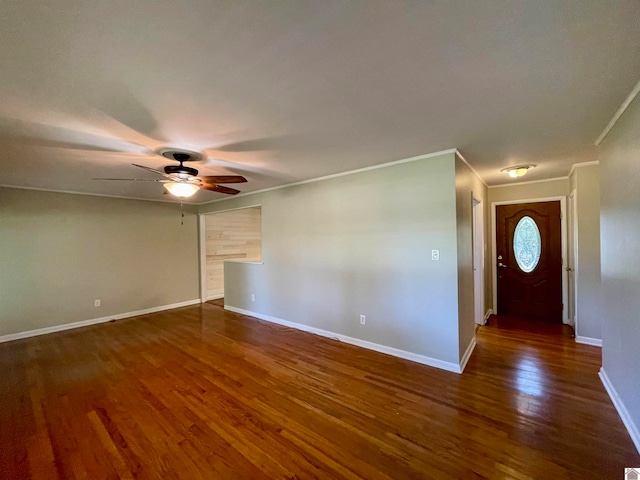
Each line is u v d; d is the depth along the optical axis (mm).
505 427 2098
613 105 1970
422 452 1880
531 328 4301
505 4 1100
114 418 2289
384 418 2234
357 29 1217
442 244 3018
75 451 1939
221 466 1797
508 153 3057
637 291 1894
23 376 3023
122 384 2830
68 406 2461
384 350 3510
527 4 1101
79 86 1625
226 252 7098
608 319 2514
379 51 1368
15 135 2314
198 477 1717
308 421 2219
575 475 1671
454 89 1734
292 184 4543
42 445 1999
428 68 1516
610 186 2369
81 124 2125
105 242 5180
